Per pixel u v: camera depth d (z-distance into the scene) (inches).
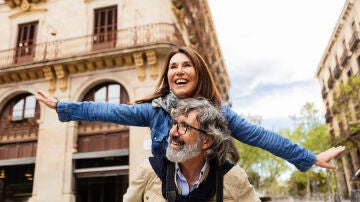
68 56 561.0
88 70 571.5
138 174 72.3
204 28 1015.0
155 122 83.0
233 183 68.4
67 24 622.8
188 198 66.6
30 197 554.9
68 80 576.4
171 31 565.3
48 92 578.6
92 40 593.9
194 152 65.3
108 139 541.0
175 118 67.7
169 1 626.8
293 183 2020.2
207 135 66.5
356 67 837.8
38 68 579.8
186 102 68.4
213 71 1071.0
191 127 65.4
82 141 552.4
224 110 82.4
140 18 580.7
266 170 1444.4
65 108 80.4
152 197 70.1
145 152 500.7
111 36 585.6
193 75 80.9
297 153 78.2
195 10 866.1
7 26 660.7
